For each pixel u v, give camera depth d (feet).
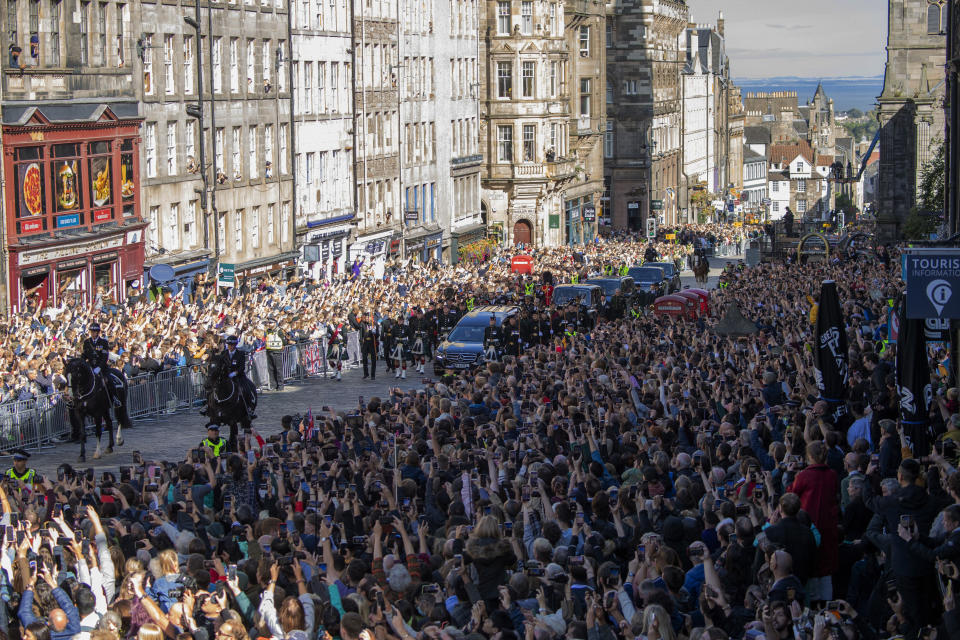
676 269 411.54
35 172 248.52
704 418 134.82
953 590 71.92
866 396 143.95
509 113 526.98
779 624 66.54
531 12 524.52
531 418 139.33
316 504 102.22
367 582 77.10
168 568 77.92
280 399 222.89
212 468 116.06
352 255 398.42
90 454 172.14
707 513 89.30
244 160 333.21
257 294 285.43
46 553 82.84
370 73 413.80
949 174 286.87
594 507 90.84
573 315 281.74
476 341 251.60
